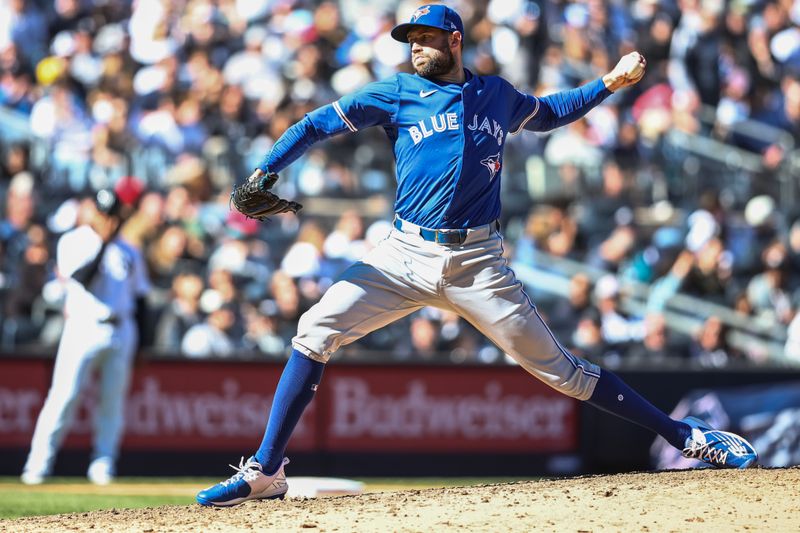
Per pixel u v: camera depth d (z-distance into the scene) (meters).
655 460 39.19
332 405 38.00
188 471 36.88
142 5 55.66
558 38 57.72
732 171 54.91
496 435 38.94
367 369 38.34
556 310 44.78
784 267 48.69
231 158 50.28
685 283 48.03
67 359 32.94
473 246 17.83
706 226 49.00
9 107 52.09
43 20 56.84
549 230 49.56
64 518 18.73
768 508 17.28
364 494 19.48
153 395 36.88
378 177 50.81
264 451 18.88
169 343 41.12
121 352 33.44
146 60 53.59
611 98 55.47
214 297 41.34
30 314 42.59
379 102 17.70
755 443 38.84
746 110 58.53
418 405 38.56
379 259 18.27
